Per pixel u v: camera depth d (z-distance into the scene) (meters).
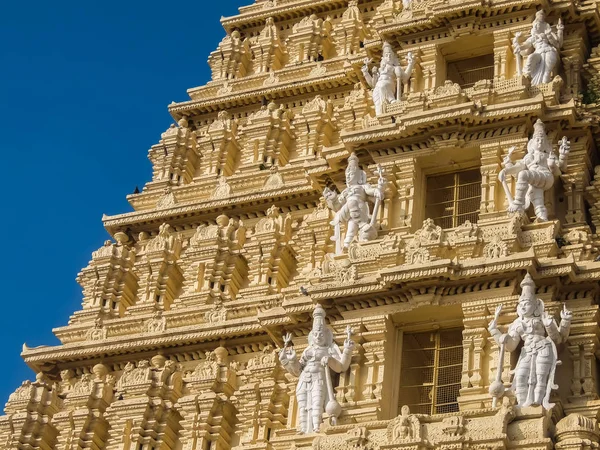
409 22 53.19
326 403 42.19
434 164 49.06
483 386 41.25
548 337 40.41
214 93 62.56
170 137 60.53
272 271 53.31
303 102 60.06
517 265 42.16
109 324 54.16
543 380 39.50
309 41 62.06
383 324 43.66
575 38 51.88
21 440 50.75
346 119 56.94
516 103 47.47
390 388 43.06
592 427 37.88
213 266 54.16
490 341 42.16
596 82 50.50
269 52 63.19
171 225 57.66
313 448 39.88
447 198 48.94
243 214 56.34
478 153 48.19
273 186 55.47
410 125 48.47
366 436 39.56
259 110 60.12
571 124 47.88
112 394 51.41
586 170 47.75
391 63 52.19
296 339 46.00
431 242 44.53
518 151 47.22
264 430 46.53
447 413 39.75
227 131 59.72
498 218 45.47
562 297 42.72
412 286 43.38
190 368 51.25
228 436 48.03
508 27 52.03
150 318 53.41
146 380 50.00
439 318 43.91
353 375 42.94
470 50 53.00
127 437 49.12
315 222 52.12
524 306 40.88
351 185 48.41
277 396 47.09
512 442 37.62
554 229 44.44
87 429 50.44
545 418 38.25
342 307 44.62
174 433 49.28
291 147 58.53
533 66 49.59
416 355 44.19
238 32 65.31
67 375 53.12
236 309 51.59
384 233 47.38
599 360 42.03
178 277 55.72
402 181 48.56
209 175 58.84
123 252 56.78
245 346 50.47
